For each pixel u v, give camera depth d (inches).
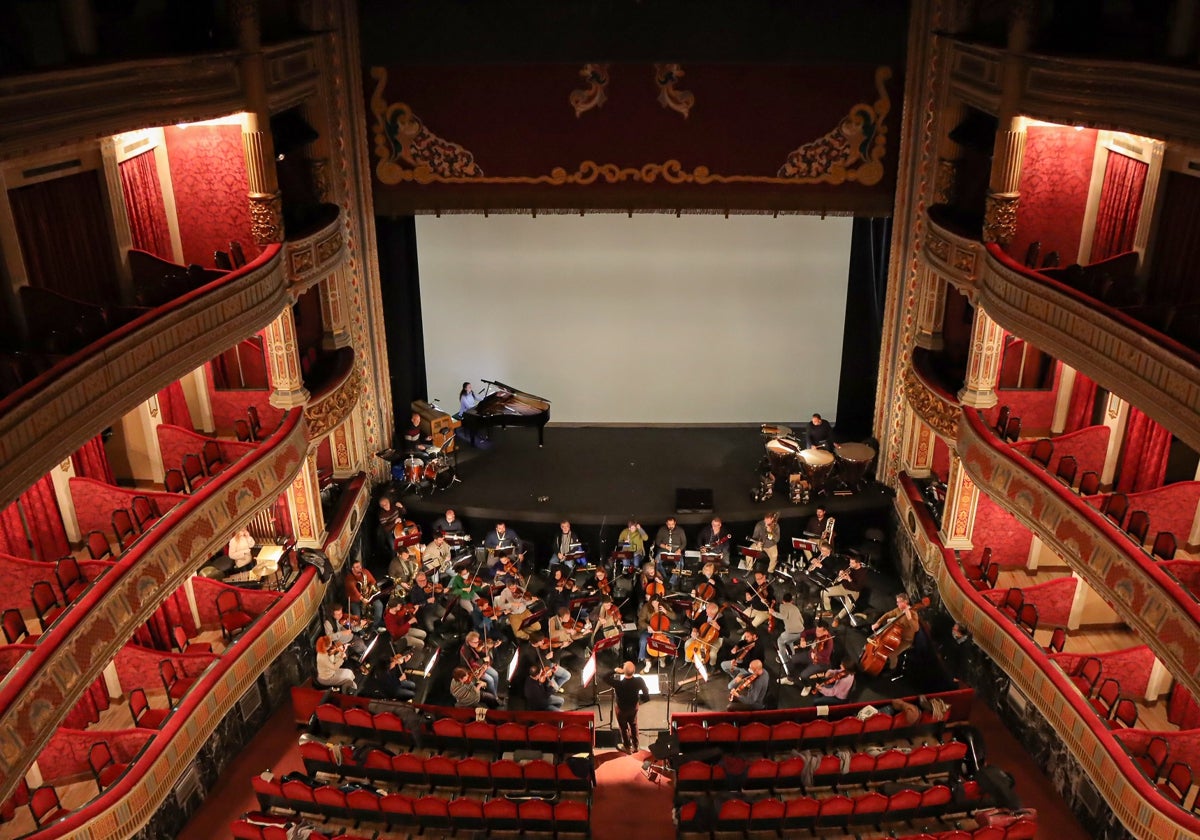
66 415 390.0
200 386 651.5
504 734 533.3
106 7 477.7
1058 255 596.7
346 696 553.9
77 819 431.5
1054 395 651.5
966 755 524.1
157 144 574.2
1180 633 424.8
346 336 705.6
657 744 518.6
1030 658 539.5
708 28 654.5
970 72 594.6
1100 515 492.7
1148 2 494.3
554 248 792.3
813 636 612.7
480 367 828.0
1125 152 557.0
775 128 696.4
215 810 519.2
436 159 709.9
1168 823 434.3
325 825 498.0
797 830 498.6
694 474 772.0
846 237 781.3
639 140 701.9
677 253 792.9
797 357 820.6
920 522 669.9
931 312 683.4
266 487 563.5
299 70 612.7
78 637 417.4
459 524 711.7
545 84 687.7
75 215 490.6
